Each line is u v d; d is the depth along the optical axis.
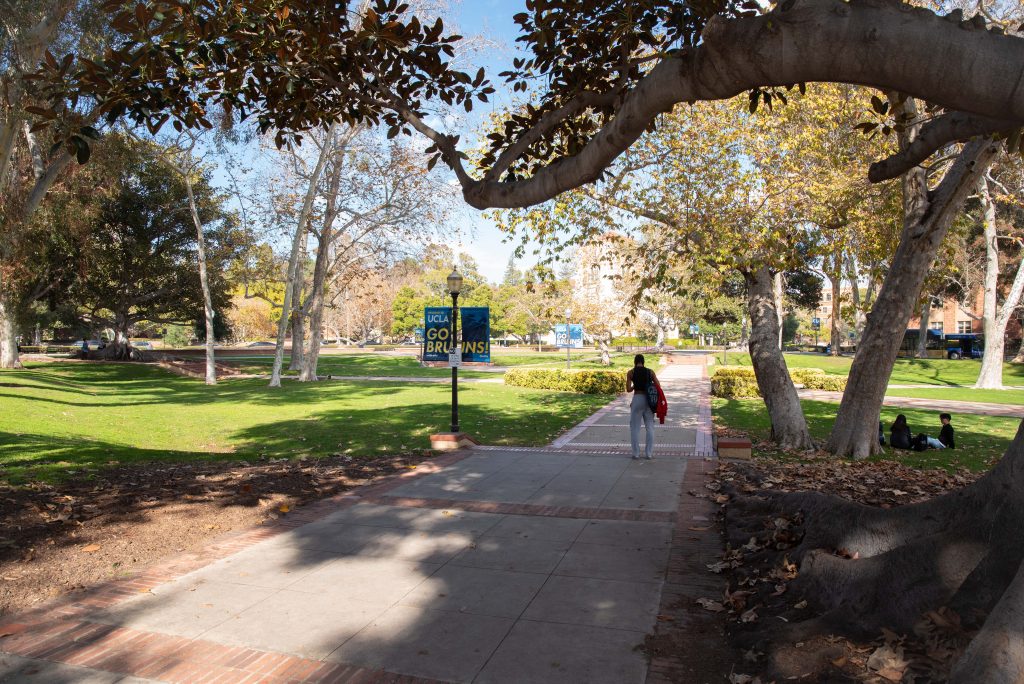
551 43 5.72
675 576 5.20
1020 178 19.09
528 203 4.66
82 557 5.47
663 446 12.08
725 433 13.33
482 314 14.09
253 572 5.34
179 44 5.17
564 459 10.54
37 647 4.02
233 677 3.67
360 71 5.94
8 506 6.40
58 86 5.25
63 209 22.08
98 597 4.81
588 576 5.22
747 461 10.26
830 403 21.16
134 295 43.12
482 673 3.70
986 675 2.59
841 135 11.57
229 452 12.16
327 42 5.35
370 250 30.78
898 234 12.20
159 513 6.74
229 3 5.14
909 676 3.04
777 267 11.69
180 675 3.69
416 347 81.62
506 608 4.61
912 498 7.31
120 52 4.85
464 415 17.73
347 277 33.88
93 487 7.49
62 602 4.72
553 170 4.36
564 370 26.53
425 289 84.31
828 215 11.23
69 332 67.12
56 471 8.18
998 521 3.47
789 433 12.22
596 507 7.40
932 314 69.25
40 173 18.39
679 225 12.09
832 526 4.65
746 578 4.92
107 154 19.25
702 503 7.49
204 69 5.64
